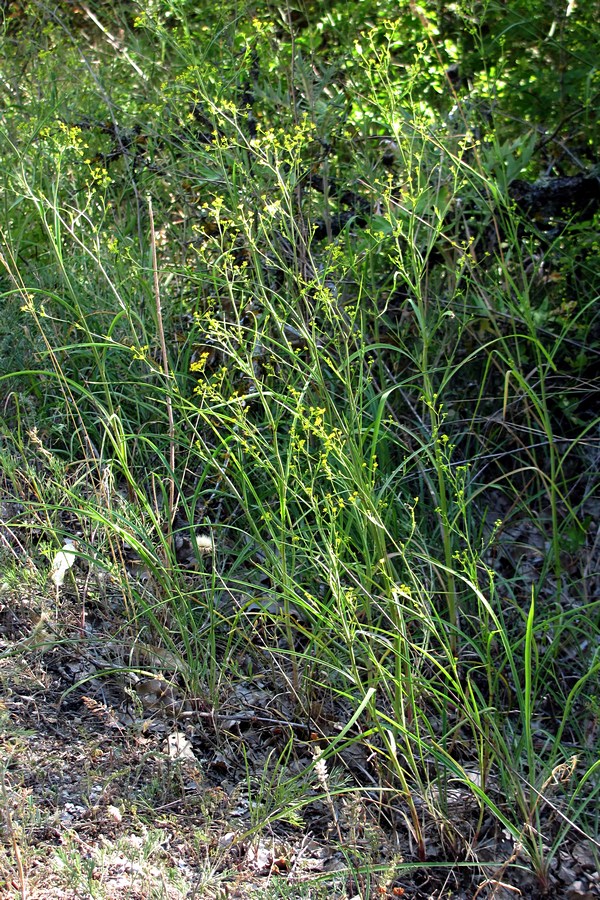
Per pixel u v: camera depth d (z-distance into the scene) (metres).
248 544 3.50
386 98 4.21
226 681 3.15
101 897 2.22
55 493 3.53
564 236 4.29
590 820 2.83
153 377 4.02
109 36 5.09
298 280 3.36
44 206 4.11
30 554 3.43
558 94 4.52
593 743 3.08
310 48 4.57
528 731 2.64
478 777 2.92
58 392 4.09
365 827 2.59
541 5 4.57
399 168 4.25
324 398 3.42
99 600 3.30
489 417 3.86
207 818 2.55
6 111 4.94
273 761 2.96
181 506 3.84
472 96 4.49
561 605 3.57
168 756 2.70
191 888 2.38
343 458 2.88
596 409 4.23
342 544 3.05
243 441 3.10
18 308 4.11
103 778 2.66
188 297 4.46
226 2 4.86
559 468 3.50
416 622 3.38
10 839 2.33
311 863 2.57
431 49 4.47
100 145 5.04
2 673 2.95
